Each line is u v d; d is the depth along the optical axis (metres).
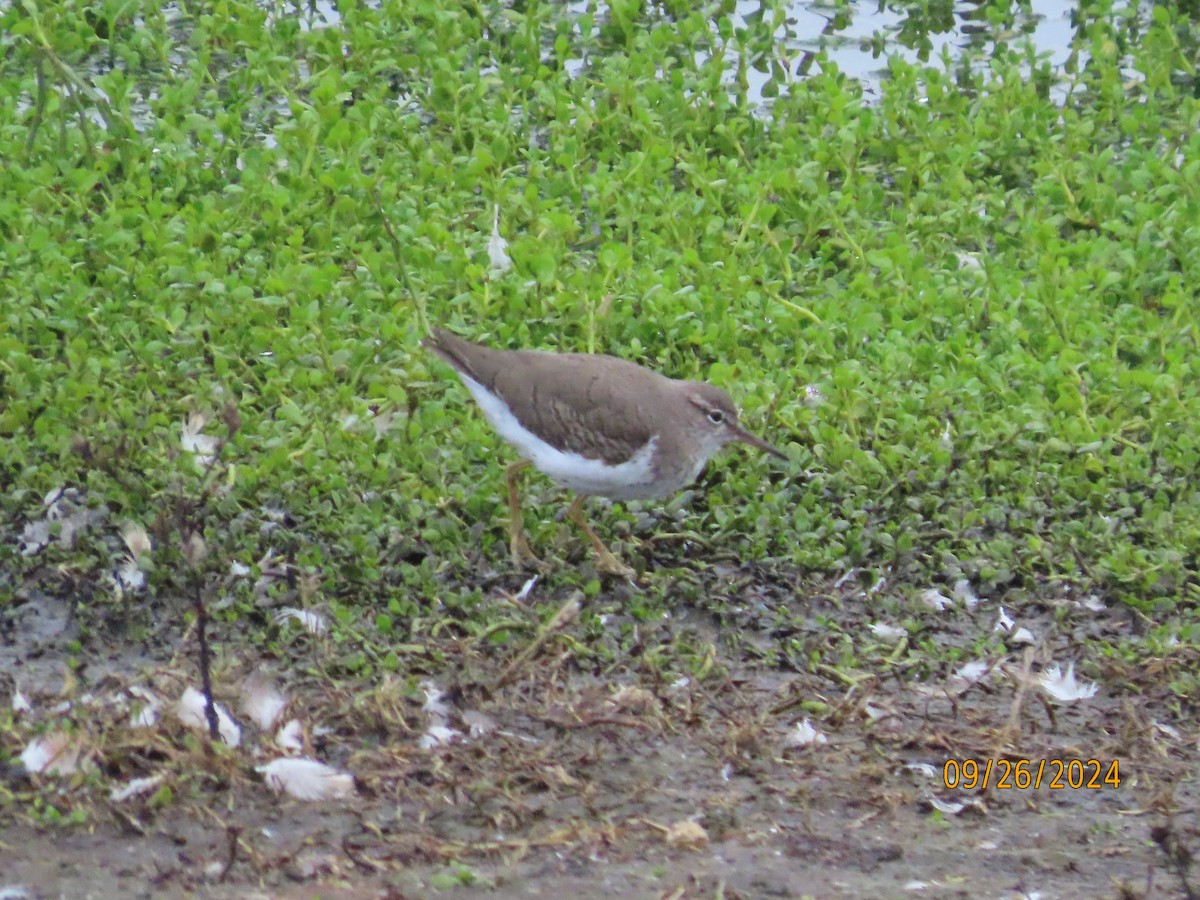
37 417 13.95
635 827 9.98
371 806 10.02
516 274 15.85
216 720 10.23
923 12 23.02
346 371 14.73
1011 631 12.50
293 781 10.05
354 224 16.72
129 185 16.86
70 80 17.05
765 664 12.06
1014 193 18.41
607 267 15.81
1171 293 15.86
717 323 15.59
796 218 17.62
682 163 17.83
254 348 14.91
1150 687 12.01
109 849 9.41
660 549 13.38
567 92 19.34
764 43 21.12
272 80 19.55
